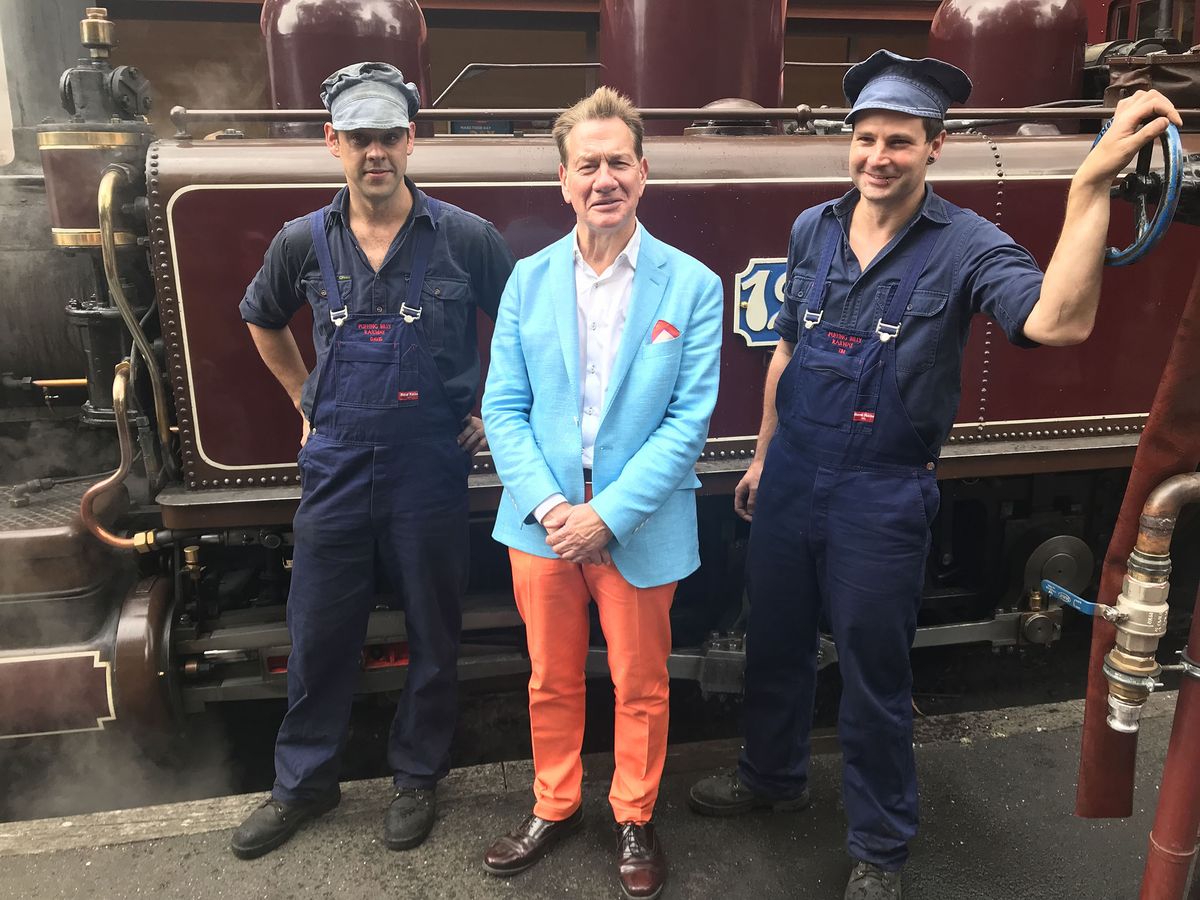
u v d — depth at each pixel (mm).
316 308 1991
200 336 2287
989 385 2740
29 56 2818
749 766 2238
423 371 1988
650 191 2436
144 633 2365
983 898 2043
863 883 1943
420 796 2232
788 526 1970
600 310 1848
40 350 2748
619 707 1995
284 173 2252
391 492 2016
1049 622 2965
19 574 2312
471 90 4973
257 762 2852
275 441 2377
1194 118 2836
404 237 1961
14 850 2172
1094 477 3064
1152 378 2889
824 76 5312
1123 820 2295
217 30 4590
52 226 2385
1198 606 1449
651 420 1819
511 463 1850
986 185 2613
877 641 1864
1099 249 1388
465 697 3102
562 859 2131
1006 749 2604
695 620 2879
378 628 2490
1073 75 3260
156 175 2193
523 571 1942
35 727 2354
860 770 1946
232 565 2750
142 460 2879
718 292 1860
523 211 2412
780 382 1992
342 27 2625
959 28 3279
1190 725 1464
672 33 2797
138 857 2156
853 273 1825
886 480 1819
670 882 2070
